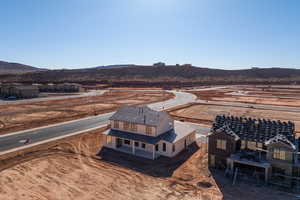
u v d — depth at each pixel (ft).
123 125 98.53
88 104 219.20
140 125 93.97
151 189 63.36
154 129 90.38
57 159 83.82
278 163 68.44
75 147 97.76
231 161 72.95
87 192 60.85
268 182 67.31
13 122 140.15
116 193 60.75
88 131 123.03
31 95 281.95
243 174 72.33
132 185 65.51
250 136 77.30
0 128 124.98
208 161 80.12
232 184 66.95
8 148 93.81
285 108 198.08
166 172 74.95
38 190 61.16
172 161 84.48
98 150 94.84
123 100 251.60
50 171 73.36
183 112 182.80
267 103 227.81
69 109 189.98
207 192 62.18
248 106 209.15
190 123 144.87
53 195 58.80
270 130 76.28
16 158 83.30
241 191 63.00
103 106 207.41
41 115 163.63
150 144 86.33
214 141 78.23
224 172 75.10
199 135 118.52
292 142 70.90
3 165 76.89
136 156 88.89
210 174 73.61
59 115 164.45
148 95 306.76
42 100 246.68
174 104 223.51
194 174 73.61
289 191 63.36
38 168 75.31
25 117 155.94
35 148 94.63
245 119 82.99
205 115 170.50
